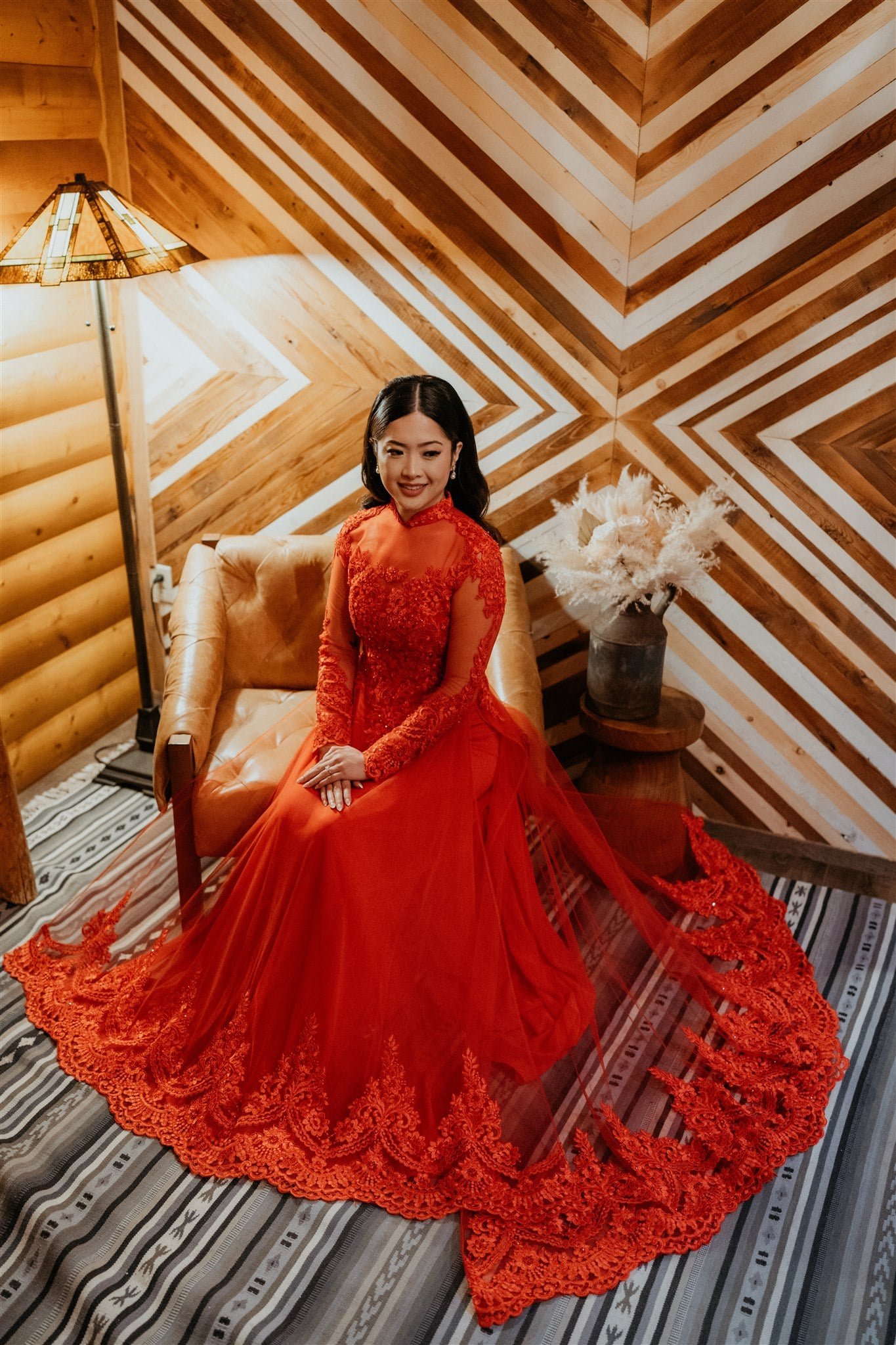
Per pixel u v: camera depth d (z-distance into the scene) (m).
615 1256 1.81
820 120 2.43
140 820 3.05
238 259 3.03
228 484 3.30
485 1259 1.79
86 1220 1.87
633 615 2.67
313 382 3.10
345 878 2.05
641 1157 1.96
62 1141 2.02
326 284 2.97
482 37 2.60
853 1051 2.28
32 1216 1.88
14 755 3.10
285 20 2.72
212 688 2.57
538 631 3.12
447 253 2.83
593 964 2.36
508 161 2.69
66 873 2.81
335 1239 1.85
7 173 2.71
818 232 2.52
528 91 2.62
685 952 2.44
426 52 2.65
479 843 2.19
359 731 2.32
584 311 2.78
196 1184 1.94
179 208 3.03
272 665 2.79
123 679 3.54
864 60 2.36
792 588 2.82
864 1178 1.97
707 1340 1.70
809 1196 1.94
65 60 2.80
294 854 2.10
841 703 2.87
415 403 2.09
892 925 2.68
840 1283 1.79
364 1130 1.98
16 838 2.62
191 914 2.37
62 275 2.49
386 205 2.83
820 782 2.97
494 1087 2.06
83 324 3.09
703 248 2.62
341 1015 2.03
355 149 2.80
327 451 3.17
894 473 2.63
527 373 2.89
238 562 2.80
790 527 2.77
